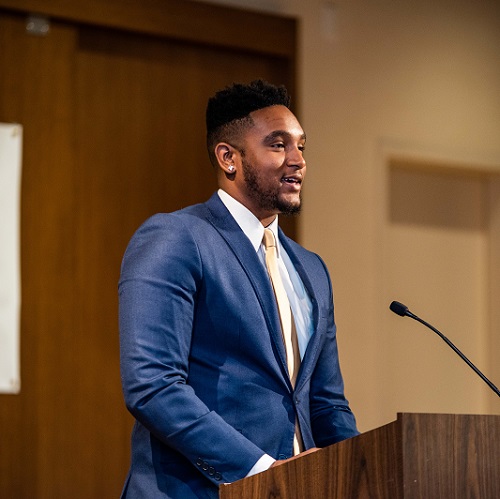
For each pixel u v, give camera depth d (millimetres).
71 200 7793
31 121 7727
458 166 10297
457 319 10758
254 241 4250
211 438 3631
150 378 3697
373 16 9875
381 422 9477
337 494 3213
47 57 7848
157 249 3932
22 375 7500
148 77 8398
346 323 9398
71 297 7738
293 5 9391
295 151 4266
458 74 10336
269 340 3994
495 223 10883
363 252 9555
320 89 9492
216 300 3963
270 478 3357
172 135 8445
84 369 7754
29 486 7426
